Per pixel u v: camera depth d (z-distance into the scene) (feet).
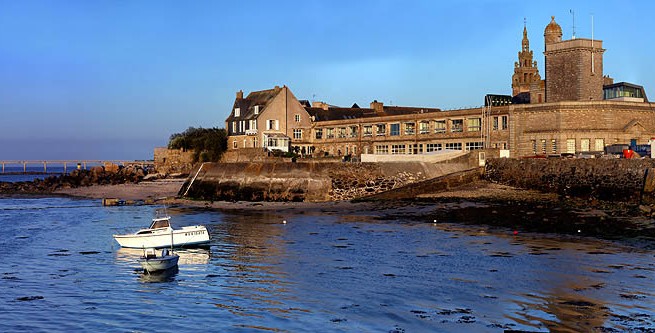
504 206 188.03
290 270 115.85
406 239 146.72
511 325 80.69
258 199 239.09
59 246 147.84
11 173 600.39
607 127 251.39
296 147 367.66
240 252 135.33
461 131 292.61
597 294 93.97
